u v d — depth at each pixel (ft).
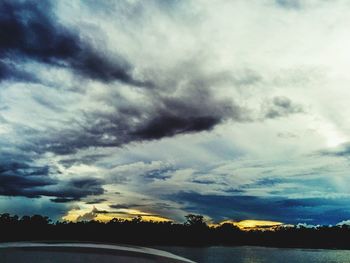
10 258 15.52
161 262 16.84
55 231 74.38
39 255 15.92
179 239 213.87
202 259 210.79
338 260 240.53
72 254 16.20
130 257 16.71
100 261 16.05
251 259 257.34
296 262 242.78
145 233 150.51
